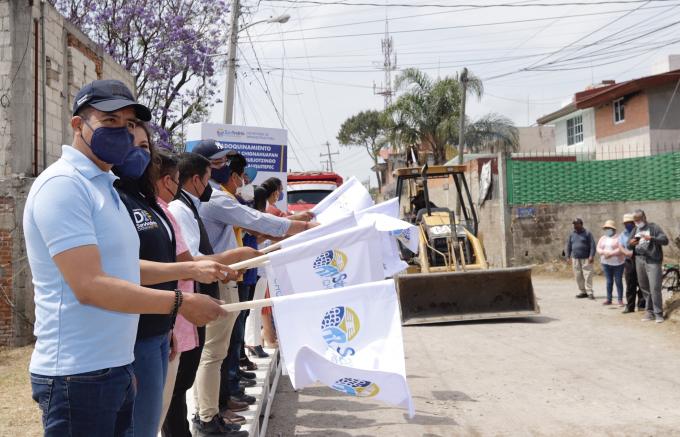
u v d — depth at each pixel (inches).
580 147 1165.7
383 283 132.6
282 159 447.2
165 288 123.0
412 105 1141.7
